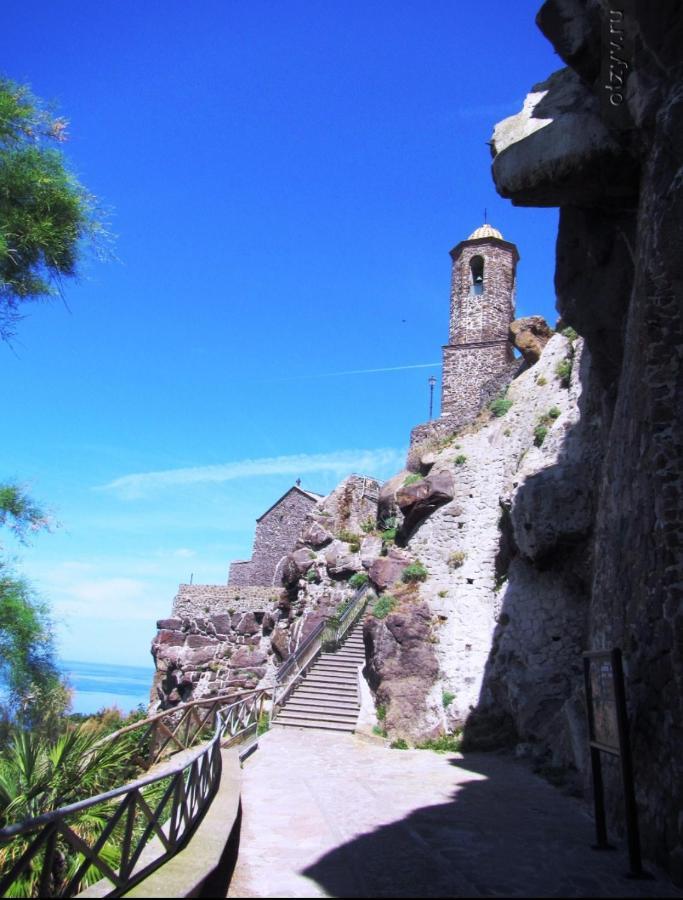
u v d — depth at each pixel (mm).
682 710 5781
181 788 5473
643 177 8289
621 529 7863
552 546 13711
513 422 18266
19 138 6648
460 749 13656
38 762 7566
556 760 11320
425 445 23250
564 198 9758
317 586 24016
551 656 13570
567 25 9117
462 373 31297
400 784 9805
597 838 6543
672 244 6746
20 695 6641
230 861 5773
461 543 17391
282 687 16516
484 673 15016
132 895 4160
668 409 6828
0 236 6105
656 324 7102
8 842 6328
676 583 6203
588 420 14320
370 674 16484
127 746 9344
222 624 27266
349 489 27469
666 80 7469
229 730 11898
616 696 6047
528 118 9977
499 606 15578
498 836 6949
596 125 8875
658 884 5453
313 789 9148
